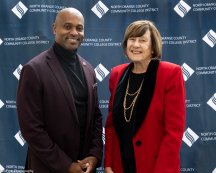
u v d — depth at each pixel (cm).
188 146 311
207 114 309
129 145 216
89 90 233
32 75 216
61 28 227
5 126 319
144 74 218
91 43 319
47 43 314
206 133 309
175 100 208
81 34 230
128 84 222
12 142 319
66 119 219
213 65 309
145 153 210
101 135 244
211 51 310
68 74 229
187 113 311
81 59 247
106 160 228
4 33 319
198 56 311
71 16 226
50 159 213
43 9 315
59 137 220
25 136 216
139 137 211
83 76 237
